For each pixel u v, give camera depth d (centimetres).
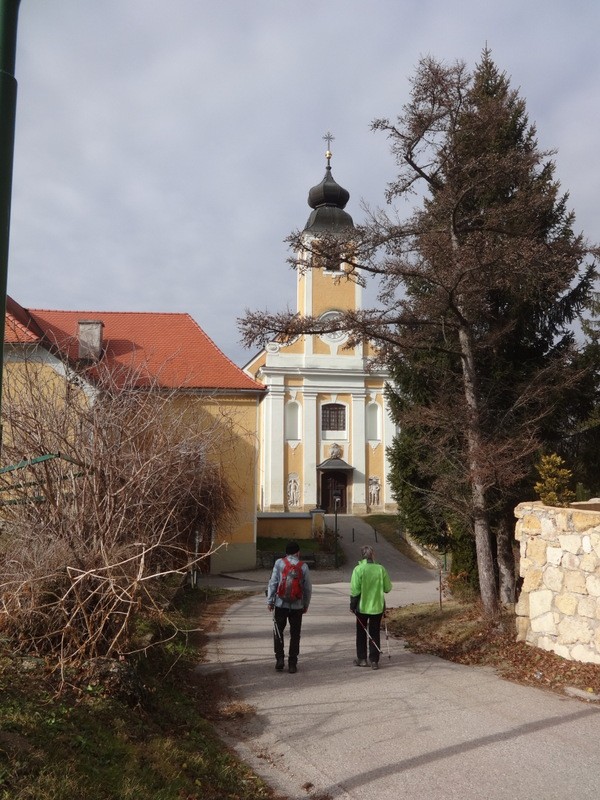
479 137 1226
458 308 1264
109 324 2912
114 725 521
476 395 1269
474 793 505
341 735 638
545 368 1312
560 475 938
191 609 1420
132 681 604
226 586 2228
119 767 456
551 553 909
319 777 545
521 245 1135
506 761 564
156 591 755
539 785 517
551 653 895
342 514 4481
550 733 631
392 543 3531
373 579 925
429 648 1059
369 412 4597
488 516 1226
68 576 632
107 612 629
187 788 477
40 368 833
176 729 600
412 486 1462
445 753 584
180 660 874
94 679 584
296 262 1254
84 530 662
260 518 3419
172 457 762
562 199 1505
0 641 620
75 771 420
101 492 668
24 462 659
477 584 1509
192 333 2920
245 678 853
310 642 1099
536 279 1184
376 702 741
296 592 883
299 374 4538
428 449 1512
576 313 1488
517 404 1269
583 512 858
